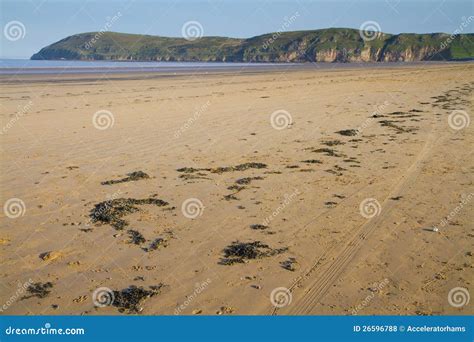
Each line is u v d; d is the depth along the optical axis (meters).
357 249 7.25
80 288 6.21
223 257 7.03
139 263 6.86
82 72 58.34
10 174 11.02
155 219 8.43
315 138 14.77
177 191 9.90
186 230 7.97
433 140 14.41
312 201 9.30
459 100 23.25
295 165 11.80
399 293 6.05
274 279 6.41
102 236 7.74
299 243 7.47
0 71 61.12
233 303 5.88
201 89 30.03
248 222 8.30
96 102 22.91
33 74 52.22
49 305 5.87
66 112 19.55
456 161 12.03
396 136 15.01
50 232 7.90
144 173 11.01
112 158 12.38
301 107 21.14
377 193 9.73
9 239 7.64
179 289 6.18
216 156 12.63
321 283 6.30
